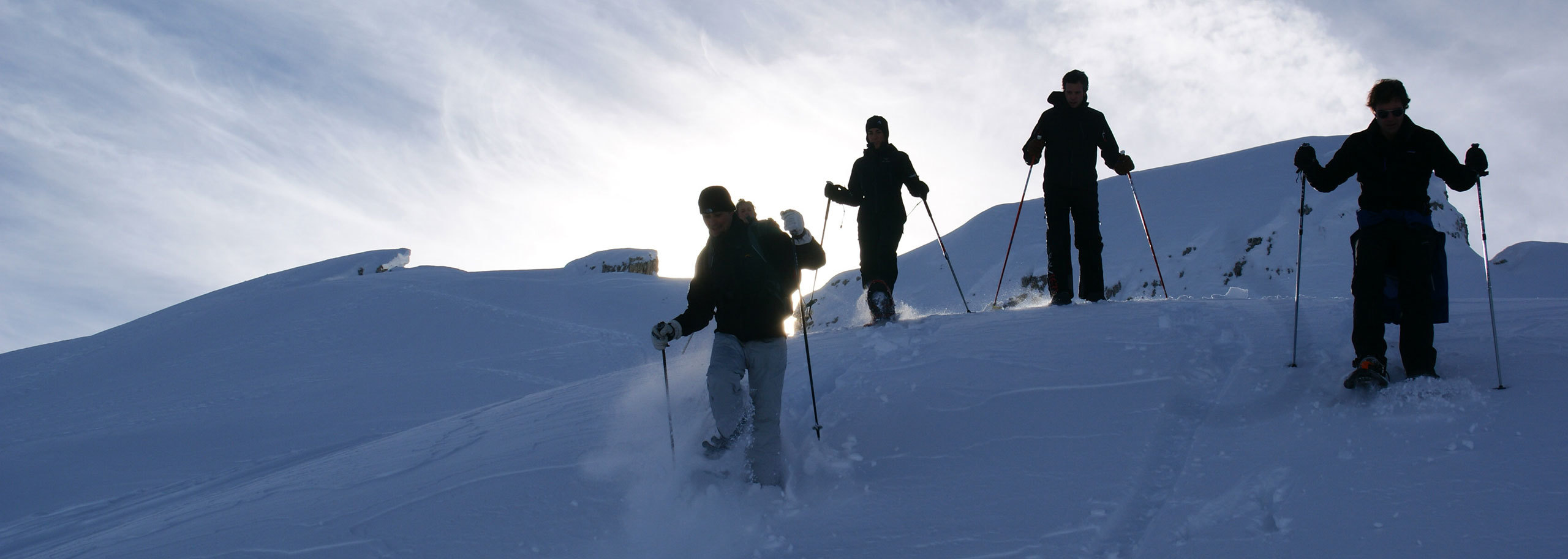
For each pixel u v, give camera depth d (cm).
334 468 668
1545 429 373
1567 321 545
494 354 2709
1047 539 349
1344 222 3033
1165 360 538
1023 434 461
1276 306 671
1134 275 3338
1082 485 395
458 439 648
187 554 443
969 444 459
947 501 397
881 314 766
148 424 1834
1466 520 312
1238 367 517
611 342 2873
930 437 475
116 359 2891
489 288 3709
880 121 797
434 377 2297
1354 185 3334
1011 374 547
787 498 425
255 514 510
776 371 449
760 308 450
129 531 588
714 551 376
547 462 500
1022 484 404
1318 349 529
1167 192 4238
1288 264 2880
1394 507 329
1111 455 423
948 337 652
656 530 398
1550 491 322
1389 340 540
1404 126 461
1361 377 434
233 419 1812
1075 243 780
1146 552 328
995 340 627
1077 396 498
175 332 3169
